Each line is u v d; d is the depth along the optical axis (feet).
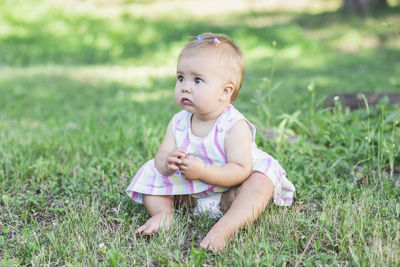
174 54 33.73
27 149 12.28
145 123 14.56
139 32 38.04
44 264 6.89
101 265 6.80
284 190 8.75
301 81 24.82
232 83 8.14
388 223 7.83
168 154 8.50
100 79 25.89
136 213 8.82
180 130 8.64
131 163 11.34
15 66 29.32
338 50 35.99
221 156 8.31
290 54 34.47
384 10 46.37
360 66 29.89
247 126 8.38
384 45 36.68
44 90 22.40
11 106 19.11
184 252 7.36
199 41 8.11
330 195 8.95
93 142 13.20
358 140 12.06
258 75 27.20
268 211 8.48
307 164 11.03
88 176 10.62
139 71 28.68
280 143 12.08
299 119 14.23
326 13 48.29
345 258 7.02
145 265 6.91
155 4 57.16
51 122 16.56
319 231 7.81
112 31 37.29
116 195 9.60
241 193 7.99
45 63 30.83
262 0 60.39
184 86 7.99
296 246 7.22
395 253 6.75
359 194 9.29
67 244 7.54
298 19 47.37
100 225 8.18
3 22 35.81
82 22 38.96
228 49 8.13
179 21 45.91
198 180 8.38
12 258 7.22
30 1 39.70
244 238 7.58
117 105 19.02
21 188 10.18
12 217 8.59
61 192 10.09
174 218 8.14
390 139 11.76
